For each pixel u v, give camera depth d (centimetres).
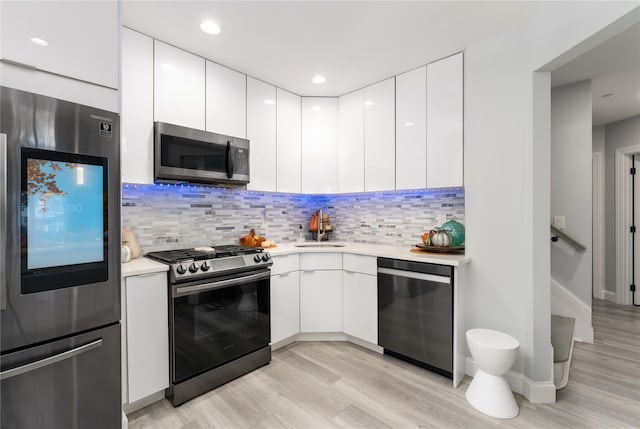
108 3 143
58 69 128
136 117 199
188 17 186
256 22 192
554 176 310
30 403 119
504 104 206
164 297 184
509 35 203
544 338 193
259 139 272
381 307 246
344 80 277
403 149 262
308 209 363
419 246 258
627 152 387
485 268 215
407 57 238
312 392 200
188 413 179
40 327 120
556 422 171
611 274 408
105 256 138
